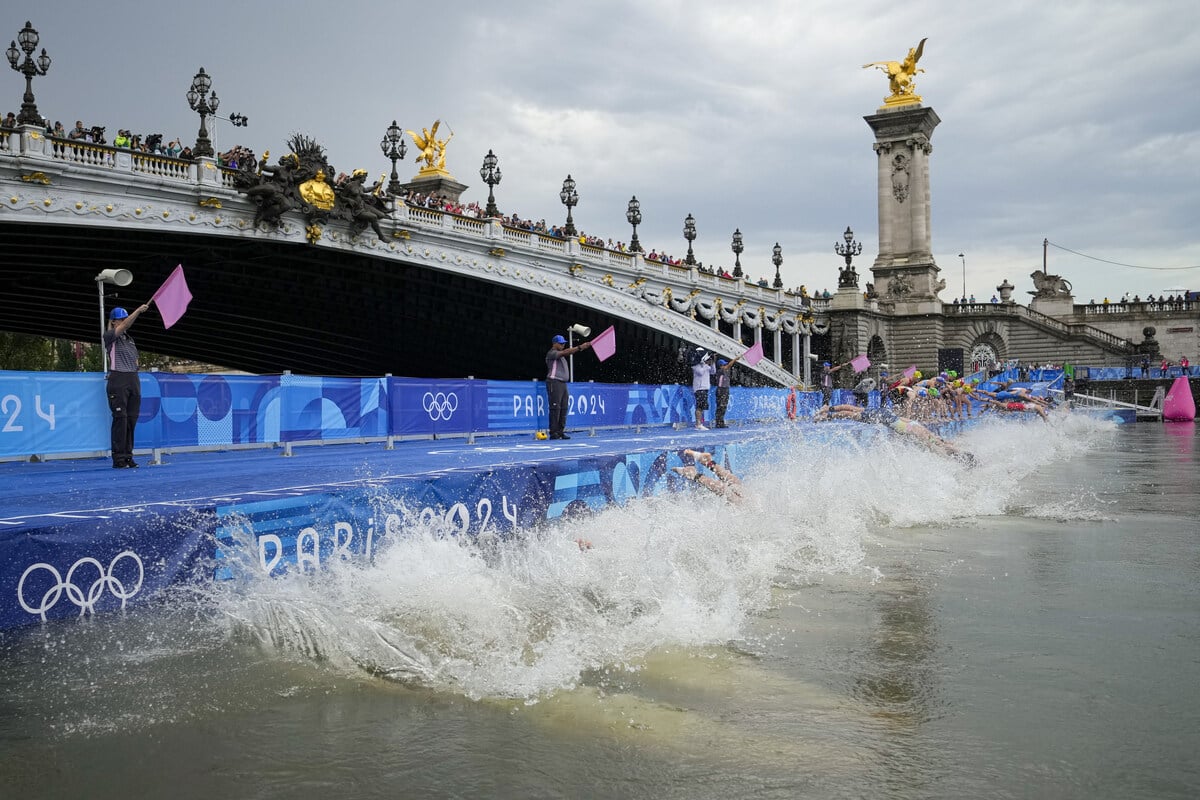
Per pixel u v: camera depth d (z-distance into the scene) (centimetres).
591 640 649
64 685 552
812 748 464
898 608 761
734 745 468
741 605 764
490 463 1286
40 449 1330
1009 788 416
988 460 2272
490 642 638
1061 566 945
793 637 671
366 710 519
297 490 900
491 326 6319
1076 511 1395
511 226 5219
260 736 480
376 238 4541
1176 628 692
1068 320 9381
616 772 437
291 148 4188
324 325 6438
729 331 7244
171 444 1449
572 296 5438
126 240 3909
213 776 433
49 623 662
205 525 766
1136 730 482
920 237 8719
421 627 664
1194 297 8975
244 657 613
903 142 8781
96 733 482
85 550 683
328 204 4231
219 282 5134
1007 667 595
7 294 5228
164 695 539
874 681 569
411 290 5466
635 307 5797
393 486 955
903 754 455
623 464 1382
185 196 3769
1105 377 8319
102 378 1412
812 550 1014
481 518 1083
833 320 8062
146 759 451
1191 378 7675
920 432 1872
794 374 7681
